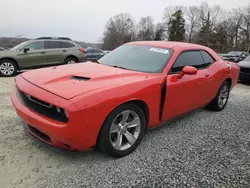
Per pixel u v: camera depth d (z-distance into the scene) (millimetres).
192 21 77812
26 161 2834
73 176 2609
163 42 4340
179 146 3418
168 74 3484
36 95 2645
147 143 3451
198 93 4137
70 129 2432
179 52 3846
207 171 2828
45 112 2631
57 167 2762
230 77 5176
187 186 2541
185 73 3494
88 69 3422
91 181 2537
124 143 3086
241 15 68062
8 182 2447
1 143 3197
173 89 3490
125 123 2982
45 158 2922
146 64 3668
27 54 9570
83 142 2586
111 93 2680
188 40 76438
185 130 4023
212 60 4730
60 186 2436
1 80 8133
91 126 2547
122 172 2719
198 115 4875
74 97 2473
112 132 2855
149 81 3164
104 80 2936
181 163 2969
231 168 2914
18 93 3162
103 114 2615
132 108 2969
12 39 18453
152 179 2623
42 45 10000
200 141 3623
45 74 3180
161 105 3396
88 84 2760
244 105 5922
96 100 2535
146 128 3365
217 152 3299
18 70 9555
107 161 2924
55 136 2525
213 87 4617
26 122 2857
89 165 2828
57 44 10367
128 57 3969
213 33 70750
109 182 2535
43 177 2566
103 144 2789
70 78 2982
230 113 5141
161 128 4059
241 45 67250
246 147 3492
